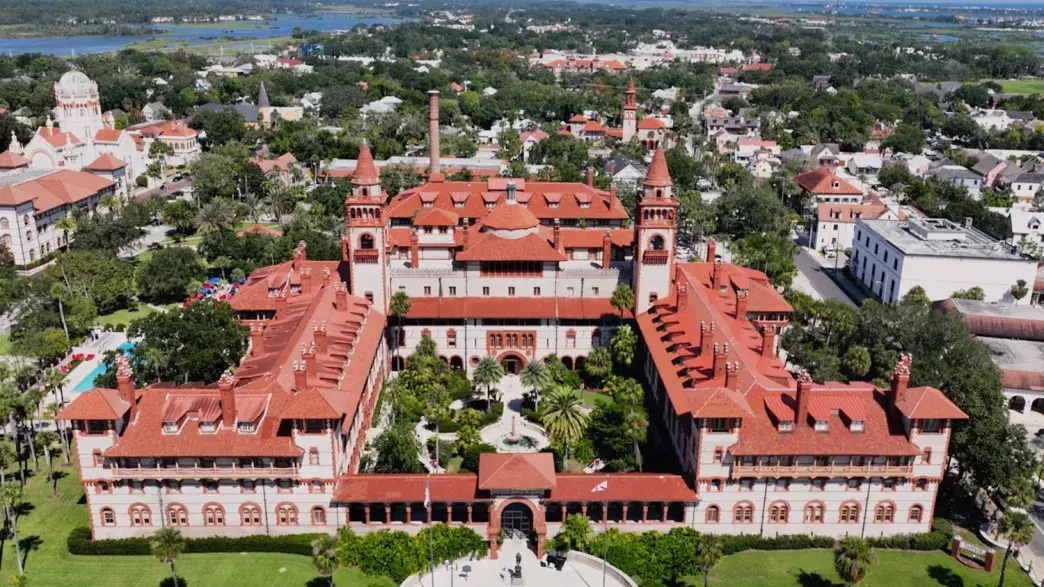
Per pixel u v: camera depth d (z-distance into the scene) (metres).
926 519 107.38
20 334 158.38
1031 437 136.62
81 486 118.31
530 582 98.00
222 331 133.12
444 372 141.12
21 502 113.88
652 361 137.38
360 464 119.06
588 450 122.25
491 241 151.88
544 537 102.62
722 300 146.00
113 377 129.38
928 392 103.19
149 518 104.62
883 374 134.75
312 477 102.81
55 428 132.88
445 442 127.56
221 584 97.94
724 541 104.19
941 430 102.88
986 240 195.38
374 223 141.88
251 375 111.81
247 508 104.56
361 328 135.38
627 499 103.88
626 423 119.38
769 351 122.31
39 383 142.62
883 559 104.62
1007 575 102.38
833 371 136.38
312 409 99.50
